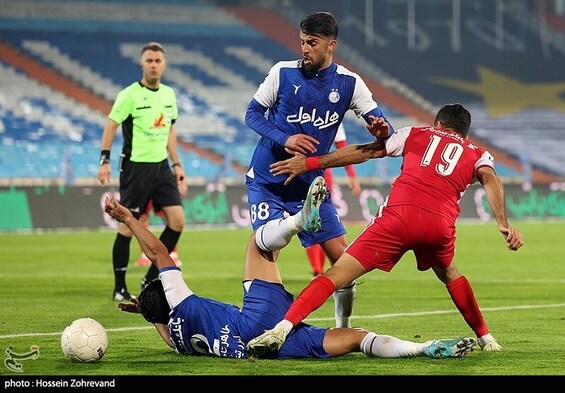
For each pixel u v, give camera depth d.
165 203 41.66
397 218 24.34
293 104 26.39
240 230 88.56
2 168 113.44
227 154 121.06
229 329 24.45
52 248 68.50
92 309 36.69
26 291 43.22
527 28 163.00
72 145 118.88
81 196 87.88
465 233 86.00
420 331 31.38
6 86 125.62
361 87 26.70
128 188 41.25
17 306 37.59
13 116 122.31
